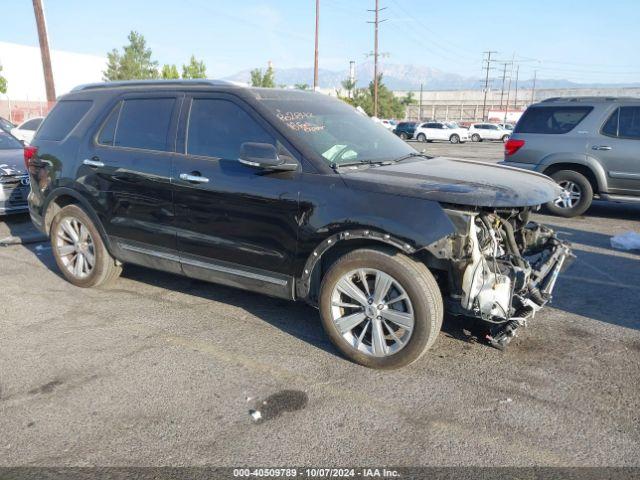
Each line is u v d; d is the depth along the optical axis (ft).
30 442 9.84
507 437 9.98
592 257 22.00
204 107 14.85
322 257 13.33
